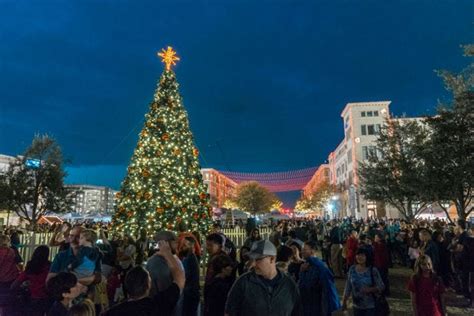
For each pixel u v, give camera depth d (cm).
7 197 2916
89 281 557
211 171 12444
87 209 15075
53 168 3081
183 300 556
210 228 1750
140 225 1603
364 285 616
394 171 2628
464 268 1062
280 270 415
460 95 1499
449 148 1627
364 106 6228
